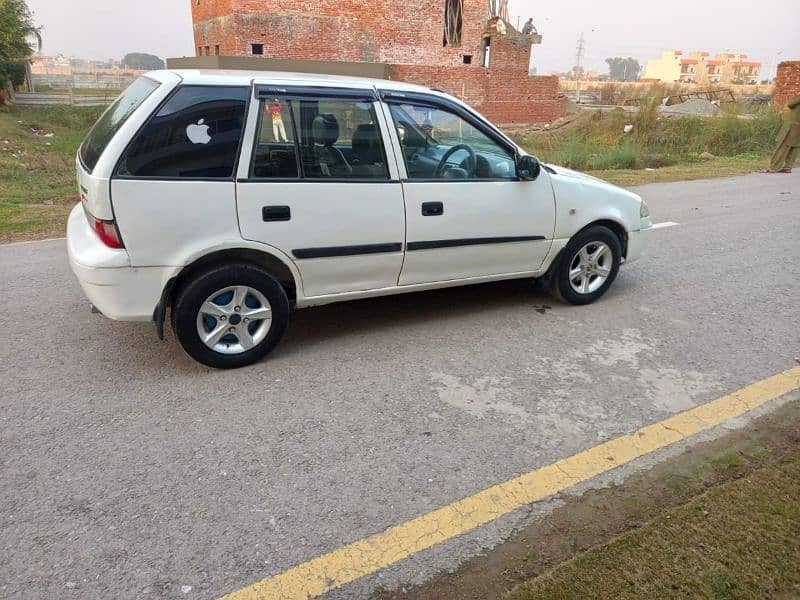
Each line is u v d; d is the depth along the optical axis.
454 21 27.92
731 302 5.23
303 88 3.73
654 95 21.92
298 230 3.77
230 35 22.86
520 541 2.52
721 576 2.27
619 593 2.21
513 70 27.56
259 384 3.76
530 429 3.32
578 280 5.07
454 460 3.04
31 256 6.21
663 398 3.65
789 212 8.77
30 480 2.85
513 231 4.54
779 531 2.49
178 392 3.64
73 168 15.91
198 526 2.58
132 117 3.37
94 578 2.31
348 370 3.96
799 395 3.69
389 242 4.09
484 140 4.36
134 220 3.38
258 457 3.05
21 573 2.32
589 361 4.13
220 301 3.77
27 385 3.69
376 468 2.98
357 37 24.98
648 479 2.90
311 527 2.59
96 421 3.33
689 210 8.89
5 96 26.89
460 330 4.61
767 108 19.94
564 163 14.91
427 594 2.26
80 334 4.39
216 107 3.51
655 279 5.84
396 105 4.04
